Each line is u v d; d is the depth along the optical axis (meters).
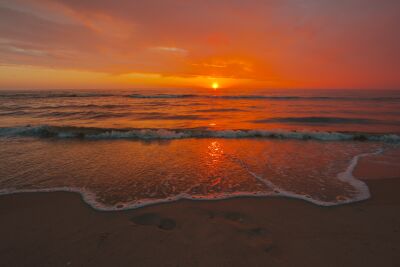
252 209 3.12
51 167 4.88
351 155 5.95
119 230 2.62
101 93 40.59
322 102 24.39
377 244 2.37
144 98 30.23
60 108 18.70
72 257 2.18
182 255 2.20
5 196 3.50
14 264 2.10
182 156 5.81
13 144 7.14
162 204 3.26
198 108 18.97
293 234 2.55
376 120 12.66
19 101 24.94
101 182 4.07
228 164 5.15
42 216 2.94
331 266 2.06
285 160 5.47
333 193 3.64
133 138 8.13
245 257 2.17
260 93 41.28
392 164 5.16
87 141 7.64
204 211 3.07
